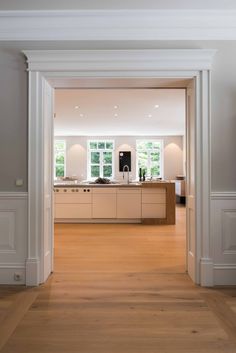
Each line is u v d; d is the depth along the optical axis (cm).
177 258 383
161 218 645
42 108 293
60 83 309
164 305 245
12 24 291
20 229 293
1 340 194
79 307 242
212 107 295
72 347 187
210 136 291
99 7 280
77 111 741
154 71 292
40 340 194
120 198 652
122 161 1177
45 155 301
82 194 656
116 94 579
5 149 294
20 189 294
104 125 961
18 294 268
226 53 295
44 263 299
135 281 301
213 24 291
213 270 290
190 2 272
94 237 507
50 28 293
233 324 214
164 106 684
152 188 646
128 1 270
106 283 295
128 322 217
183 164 1166
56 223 651
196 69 290
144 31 293
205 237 289
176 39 294
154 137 1178
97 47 295
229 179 295
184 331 205
